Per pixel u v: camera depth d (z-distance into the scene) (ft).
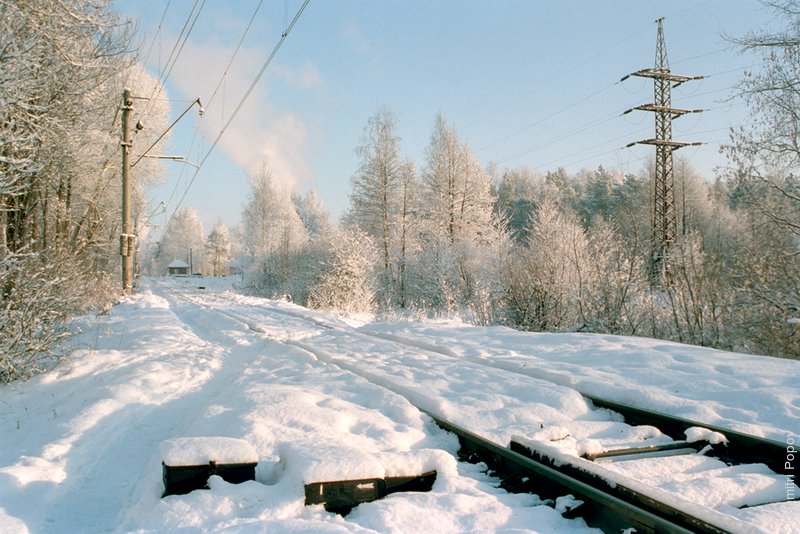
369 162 137.39
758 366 24.57
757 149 44.04
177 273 417.90
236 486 11.98
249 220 215.31
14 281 25.67
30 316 25.63
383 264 131.75
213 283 269.64
